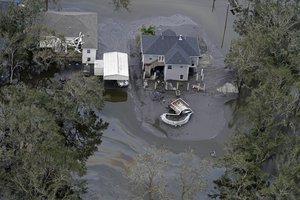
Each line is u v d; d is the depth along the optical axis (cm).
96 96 7762
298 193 5981
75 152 6975
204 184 6488
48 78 8638
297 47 8394
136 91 8531
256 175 6494
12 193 6081
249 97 7938
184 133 7900
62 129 7600
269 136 7056
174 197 6712
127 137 7731
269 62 8325
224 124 8112
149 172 6259
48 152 6078
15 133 6312
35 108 6606
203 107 8369
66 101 7519
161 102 8369
